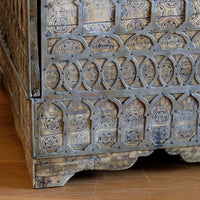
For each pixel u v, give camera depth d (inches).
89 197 51.3
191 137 54.0
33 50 49.1
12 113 63.6
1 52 67.1
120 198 51.3
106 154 52.8
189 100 53.0
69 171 52.5
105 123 52.1
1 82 72.0
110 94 51.4
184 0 50.3
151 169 55.4
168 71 51.9
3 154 57.3
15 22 54.5
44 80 50.0
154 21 50.4
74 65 50.2
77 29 49.4
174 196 51.6
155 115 52.8
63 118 51.1
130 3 49.6
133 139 53.0
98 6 49.2
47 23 48.7
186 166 56.0
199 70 52.4
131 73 51.3
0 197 51.1
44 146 51.4
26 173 54.4
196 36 51.5
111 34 50.0
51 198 51.1
